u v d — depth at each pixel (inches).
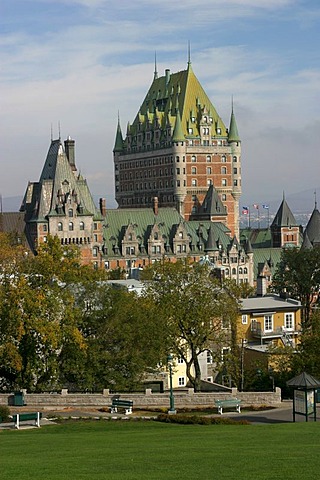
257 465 1814.7
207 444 2181.3
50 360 3905.0
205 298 4355.3
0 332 3887.8
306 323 5236.2
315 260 7308.1
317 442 2175.2
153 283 4640.8
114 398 3503.9
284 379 4077.3
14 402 3523.6
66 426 2896.2
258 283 6166.3
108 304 4156.0
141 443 2252.7
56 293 3991.1
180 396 3523.6
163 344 4138.8
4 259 5856.3
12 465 1854.1
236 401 3348.9
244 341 4886.8
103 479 1681.8
